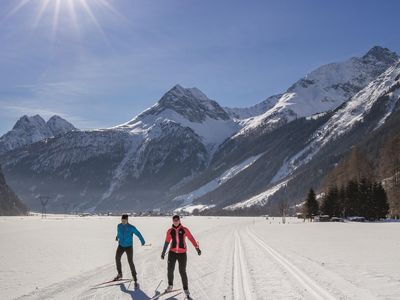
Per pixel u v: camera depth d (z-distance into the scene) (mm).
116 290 15211
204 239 42594
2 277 18156
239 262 22734
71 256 26031
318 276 17812
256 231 60656
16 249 30281
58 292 14844
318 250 29828
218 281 16766
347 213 126188
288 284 15977
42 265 21953
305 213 140750
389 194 126000
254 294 14203
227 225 89438
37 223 88875
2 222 93875
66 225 77750
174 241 14508
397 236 46750
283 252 28328
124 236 16547
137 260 23703
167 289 14555
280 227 77188
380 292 14516
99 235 46656
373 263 22375
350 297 13711
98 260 24031
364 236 47188
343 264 21891
